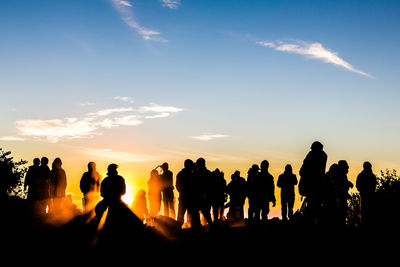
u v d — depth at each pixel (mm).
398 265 12016
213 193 17641
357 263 12219
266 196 18984
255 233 16172
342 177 16656
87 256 13000
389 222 18469
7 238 15930
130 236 12844
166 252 13570
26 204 19750
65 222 18578
